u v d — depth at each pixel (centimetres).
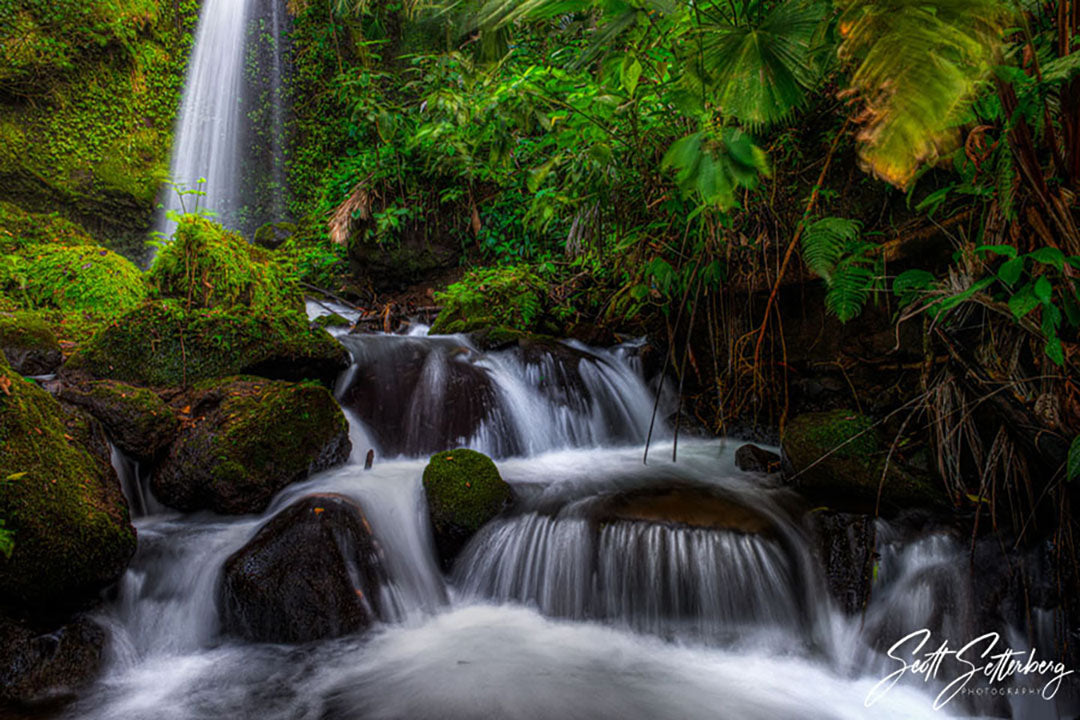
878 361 391
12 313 407
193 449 327
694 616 300
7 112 856
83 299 486
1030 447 267
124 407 321
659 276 391
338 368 431
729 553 304
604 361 546
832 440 351
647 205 396
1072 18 202
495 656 279
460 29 249
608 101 328
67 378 352
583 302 637
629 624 305
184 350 376
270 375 402
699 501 346
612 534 318
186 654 276
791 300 438
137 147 988
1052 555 266
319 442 362
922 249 333
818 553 301
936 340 310
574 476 401
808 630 294
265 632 280
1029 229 236
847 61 152
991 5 134
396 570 317
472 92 496
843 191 370
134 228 961
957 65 137
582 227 478
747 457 412
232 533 311
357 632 286
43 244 579
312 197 1120
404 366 471
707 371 507
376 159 818
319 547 294
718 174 197
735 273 425
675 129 358
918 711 251
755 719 241
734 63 186
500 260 767
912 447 349
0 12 849
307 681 257
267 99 1150
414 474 381
